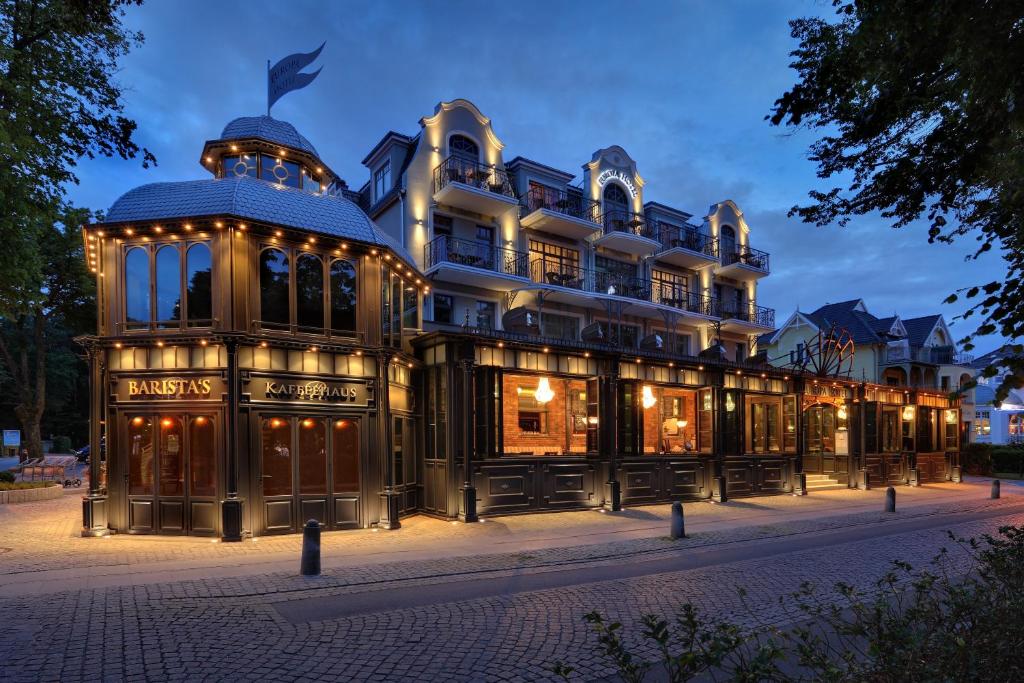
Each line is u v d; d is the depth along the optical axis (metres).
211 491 12.05
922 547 12.01
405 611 7.37
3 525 13.35
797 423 23.44
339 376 13.36
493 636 6.51
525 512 16.03
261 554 10.59
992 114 3.68
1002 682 3.59
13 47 12.65
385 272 14.87
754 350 34.56
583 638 6.46
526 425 18.95
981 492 25.25
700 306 32.06
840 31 3.80
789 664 5.51
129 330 12.48
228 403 11.93
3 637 6.20
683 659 3.30
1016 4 3.09
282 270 13.02
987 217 4.70
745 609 7.52
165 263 12.62
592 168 28.70
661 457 19.05
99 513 12.07
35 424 26.97
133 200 13.03
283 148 16.00
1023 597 4.12
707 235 33.53
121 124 14.35
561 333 27.11
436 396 16.02
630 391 18.50
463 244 23.94
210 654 5.88
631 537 12.98
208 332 12.23
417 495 16.25
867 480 25.88
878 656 3.68
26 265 14.40
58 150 13.84
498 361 16.27
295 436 12.77
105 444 12.35
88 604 7.38
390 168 24.16
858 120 4.06
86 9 11.95
